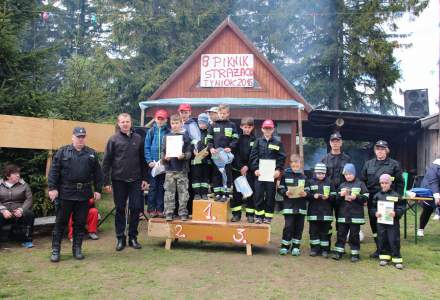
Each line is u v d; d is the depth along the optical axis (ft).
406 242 28.68
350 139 68.90
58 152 22.06
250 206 25.17
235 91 51.83
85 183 22.21
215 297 16.97
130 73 91.97
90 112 38.58
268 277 19.80
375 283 19.49
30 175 30.32
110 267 20.67
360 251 25.94
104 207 38.99
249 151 25.22
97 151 30.99
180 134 24.14
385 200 23.15
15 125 27.84
